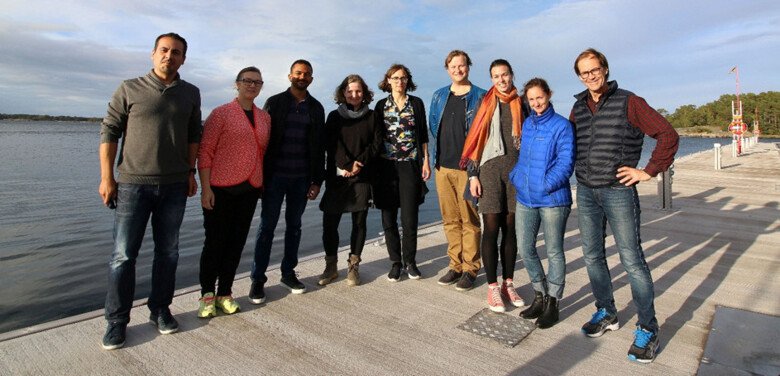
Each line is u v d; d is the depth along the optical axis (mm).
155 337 2617
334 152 3492
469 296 3359
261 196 3221
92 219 10625
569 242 5176
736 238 5184
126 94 2461
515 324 2816
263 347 2500
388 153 3627
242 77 2965
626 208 2350
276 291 3471
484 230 3102
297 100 3338
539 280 2875
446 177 3564
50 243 8250
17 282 5949
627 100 2303
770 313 2920
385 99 3684
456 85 3535
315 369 2248
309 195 3424
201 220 10695
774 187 9859
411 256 3758
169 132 2549
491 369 2246
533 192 2709
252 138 2961
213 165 2896
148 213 2576
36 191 15336
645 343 2322
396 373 2209
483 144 3082
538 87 2635
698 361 2301
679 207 7441
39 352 2387
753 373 2141
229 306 2996
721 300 3189
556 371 2223
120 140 2535
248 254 7312
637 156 2357
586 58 2334
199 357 2373
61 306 5102
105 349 2438
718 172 13633
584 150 2494
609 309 2682
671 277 3764
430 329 2752
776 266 4027
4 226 9773
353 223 3607
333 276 3639
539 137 2697
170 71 2551
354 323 2848
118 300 2465
